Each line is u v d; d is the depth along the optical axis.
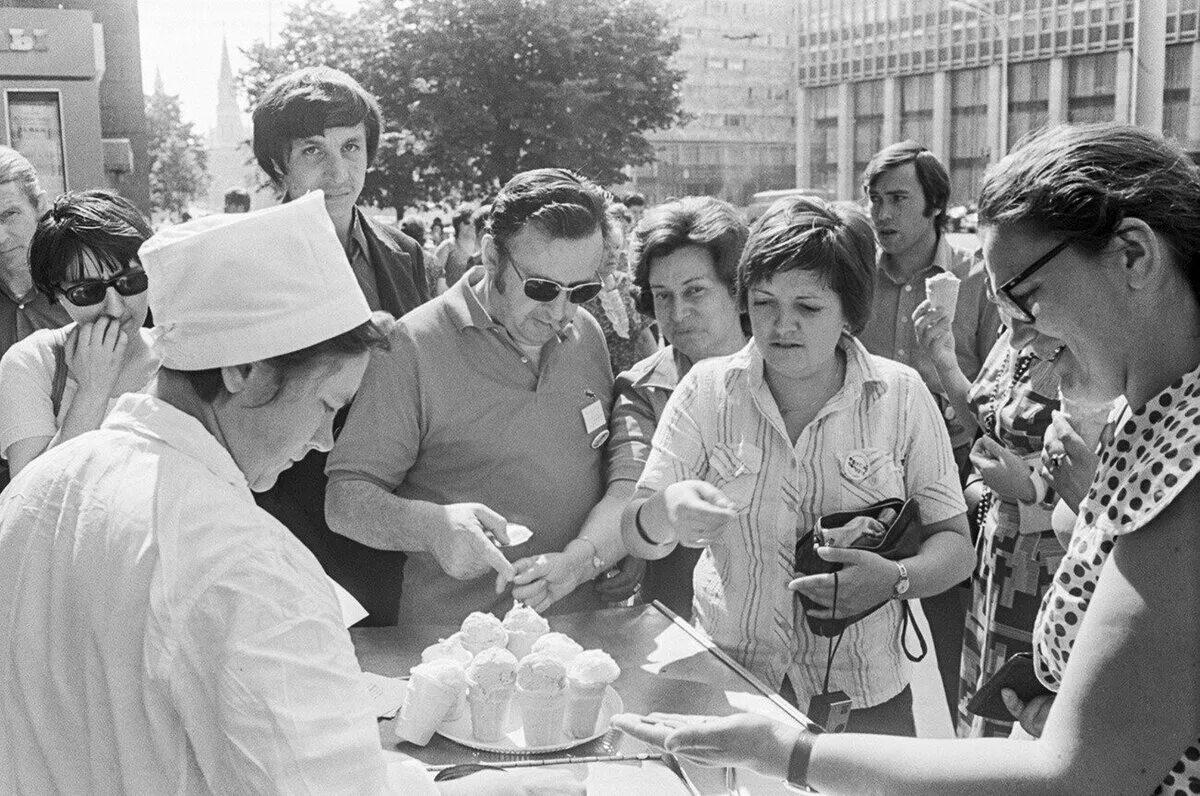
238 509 1.20
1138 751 1.09
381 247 3.23
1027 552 2.68
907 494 2.29
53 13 5.73
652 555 2.23
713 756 1.46
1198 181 1.17
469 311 2.34
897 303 3.83
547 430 2.38
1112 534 1.23
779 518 2.20
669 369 2.64
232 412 1.26
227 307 1.19
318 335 1.21
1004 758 1.18
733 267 2.63
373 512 2.25
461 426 2.34
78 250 2.30
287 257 1.20
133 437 1.24
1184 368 1.18
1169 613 1.09
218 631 1.12
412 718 1.77
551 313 2.26
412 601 2.37
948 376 3.23
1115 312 1.18
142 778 1.15
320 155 2.98
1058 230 1.17
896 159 3.73
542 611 2.32
